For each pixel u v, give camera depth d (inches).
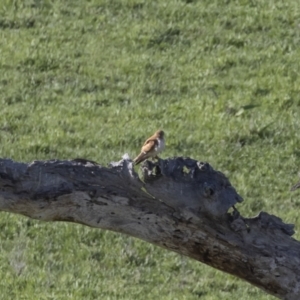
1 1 3157.0
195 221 1200.8
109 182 1195.9
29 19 3070.9
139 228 1214.3
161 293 2004.2
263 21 3019.2
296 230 2176.4
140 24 3016.7
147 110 2598.4
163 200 1196.5
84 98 2684.5
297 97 2647.6
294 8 3085.6
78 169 1193.4
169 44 2928.2
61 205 1192.8
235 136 2466.8
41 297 1956.2
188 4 3112.7
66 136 2474.2
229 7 3097.9
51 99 2689.5
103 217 1207.6
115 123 2549.2
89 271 2068.2
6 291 1987.0
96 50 2906.0
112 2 3139.8
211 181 1188.5
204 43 2923.2
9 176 1173.7
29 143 2445.9
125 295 1984.5
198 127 2513.5
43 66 2837.1
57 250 2127.2
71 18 3078.2
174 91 2704.2
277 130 2490.2
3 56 2878.9
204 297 1999.3
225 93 2682.1
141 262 2100.1
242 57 2847.0
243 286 2050.9
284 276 1219.2
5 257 2111.2
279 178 2340.1
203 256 1231.5
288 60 2832.2
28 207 1187.9
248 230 1211.2
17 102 2677.2
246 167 2372.0
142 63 2827.3
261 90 2689.5
